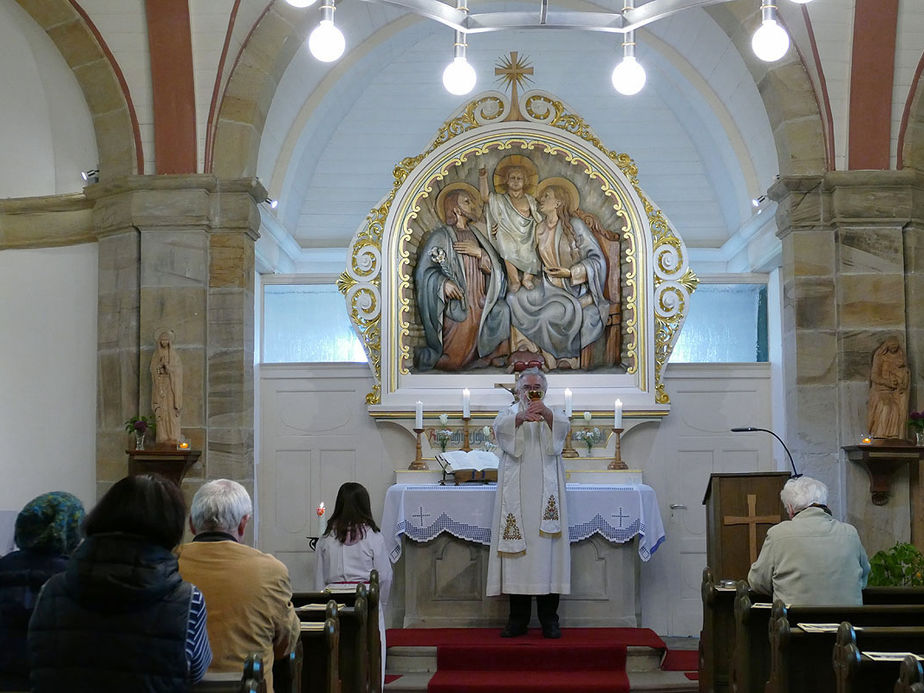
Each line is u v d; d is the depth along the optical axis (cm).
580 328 1093
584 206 1109
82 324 1002
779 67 977
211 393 959
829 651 541
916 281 959
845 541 634
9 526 844
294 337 1167
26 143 1036
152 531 382
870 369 941
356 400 1104
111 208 980
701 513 1093
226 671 441
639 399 1073
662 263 1088
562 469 939
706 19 1058
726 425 1105
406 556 983
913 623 572
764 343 1172
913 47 956
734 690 639
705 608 715
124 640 371
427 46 1228
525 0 1150
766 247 1087
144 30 969
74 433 994
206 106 973
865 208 952
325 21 626
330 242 1245
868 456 906
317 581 777
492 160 1113
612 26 647
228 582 448
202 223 959
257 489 1096
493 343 1093
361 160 1248
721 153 1200
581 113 1247
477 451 1038
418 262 1102
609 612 981
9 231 1016
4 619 430
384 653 782
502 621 977
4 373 1009
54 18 975
